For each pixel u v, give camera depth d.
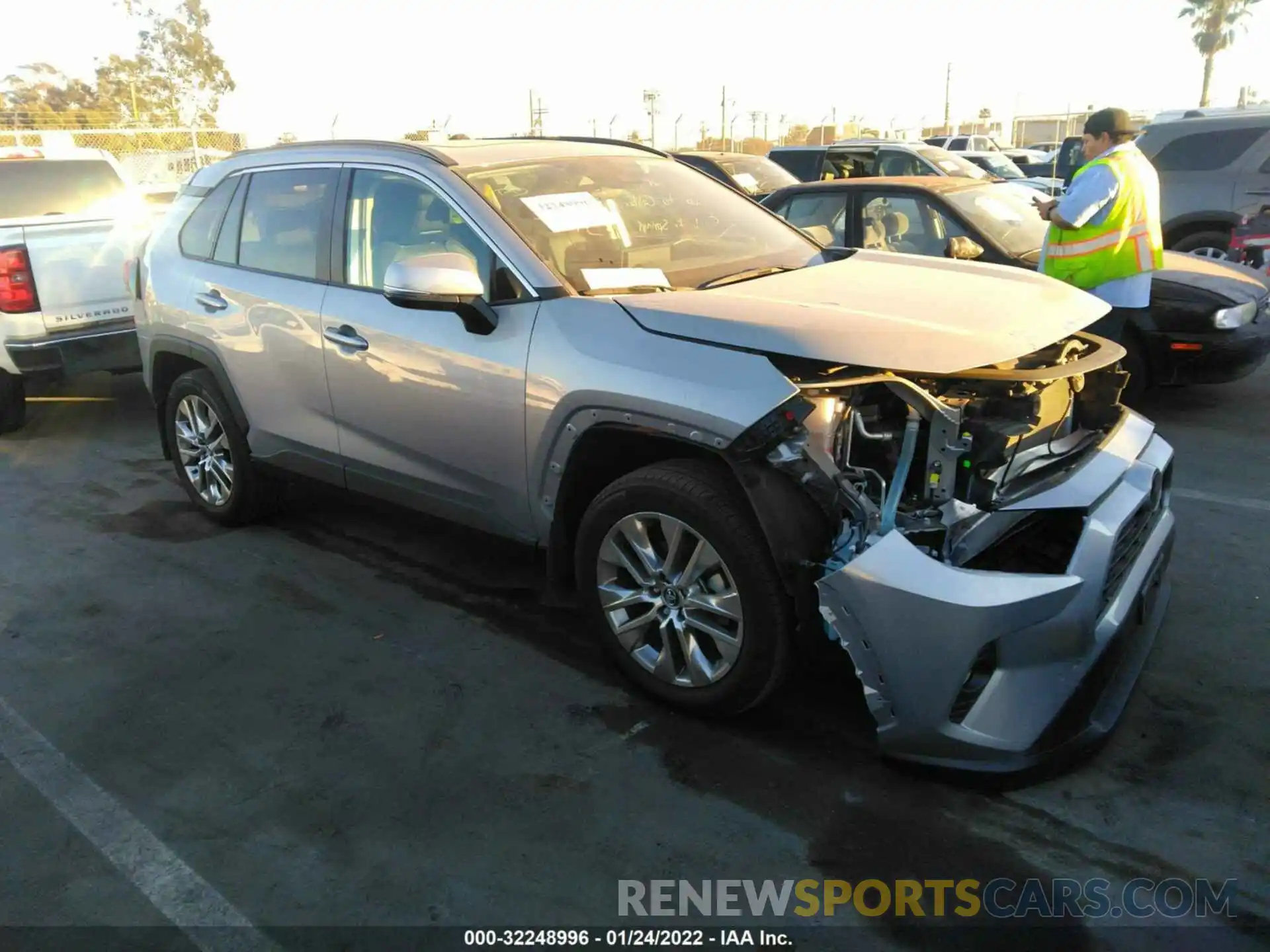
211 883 2.63
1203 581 4.16
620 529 3.24
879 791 2.89
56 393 8.45
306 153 4.44
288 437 4.50
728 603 3.00
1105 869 2.57
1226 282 6.30
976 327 2.95
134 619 4.16
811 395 2.84
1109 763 2.98
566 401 3.22
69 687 3.63
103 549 4.93
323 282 4.20
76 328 6.89
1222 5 53.00
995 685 2.71
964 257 4.59
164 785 3.05
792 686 3.43
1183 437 6.16
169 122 30.77
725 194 4.46
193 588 4.44
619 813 2.84
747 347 2.89
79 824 2.88
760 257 3.97
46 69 38.91
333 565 4.65
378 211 4.01
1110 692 3.03
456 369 3.58
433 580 4.46
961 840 2.69
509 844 2.74
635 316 3.17
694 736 3.18
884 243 7.08
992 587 2.61
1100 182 5.59
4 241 6.54
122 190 9.24
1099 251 5.76
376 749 3.19
